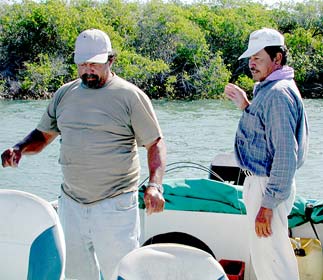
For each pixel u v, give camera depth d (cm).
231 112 2381
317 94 3197
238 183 427
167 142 1692
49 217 217
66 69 3002
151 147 277
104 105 271
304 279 310
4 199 222
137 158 283
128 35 3191
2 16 3089
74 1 3319
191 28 3145
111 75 280
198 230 330
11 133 1806
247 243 326
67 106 279
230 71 3206
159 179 270
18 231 218
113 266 275
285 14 3622
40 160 1420
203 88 3017
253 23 3438
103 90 274
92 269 285
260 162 268
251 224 277
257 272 280
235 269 323
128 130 274
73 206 277
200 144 1666
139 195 337
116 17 3200
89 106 273
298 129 264
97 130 270
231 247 328
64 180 282
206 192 329
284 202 268
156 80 2986
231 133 1844
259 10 3578
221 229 328
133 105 272
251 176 275
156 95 2989
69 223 279
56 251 215
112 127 270
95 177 271
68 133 276
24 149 293
